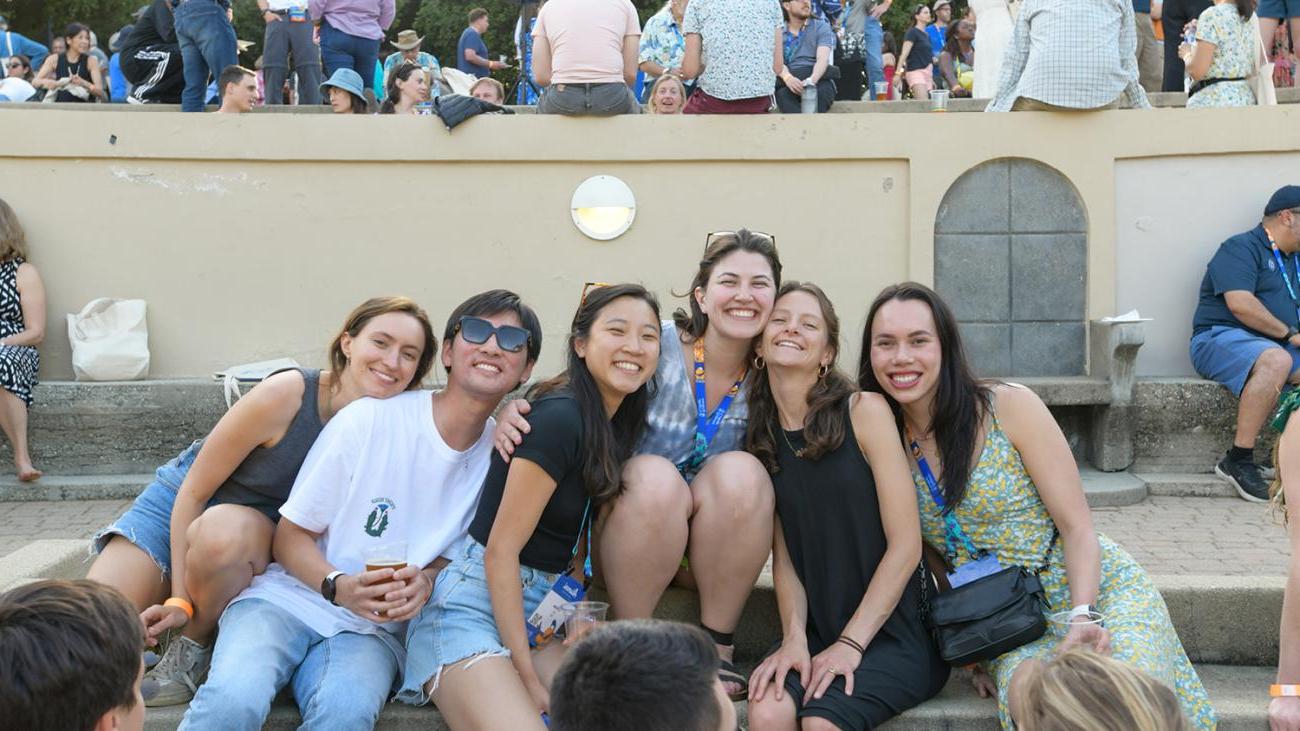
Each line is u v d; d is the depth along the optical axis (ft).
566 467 11.74
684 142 24.98
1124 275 25.07
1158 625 11.88
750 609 13.94
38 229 24.80
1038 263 25.03
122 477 23.49
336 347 12.58
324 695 11.28
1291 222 22.93
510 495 11.58
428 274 25.34
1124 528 20.25
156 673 12.31
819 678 11.70
